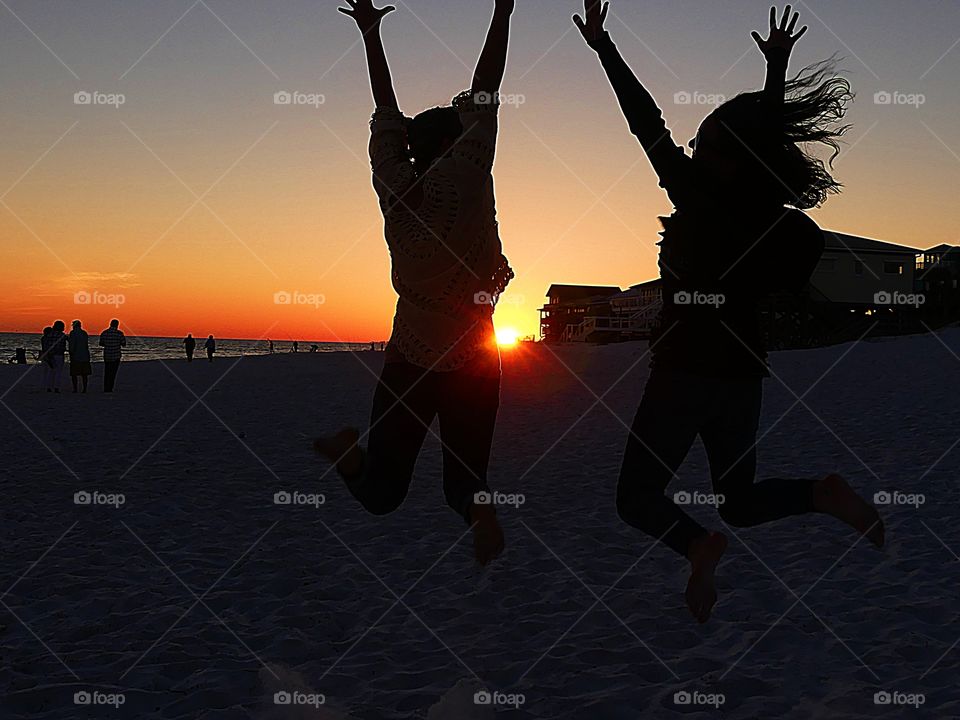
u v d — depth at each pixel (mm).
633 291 51844
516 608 4453
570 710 3088
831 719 2965
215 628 4152
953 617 4137
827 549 5535
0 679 3471
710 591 2248
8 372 34469
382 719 3008
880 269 41594
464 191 2309
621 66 2398
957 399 14891
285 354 49312
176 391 23203
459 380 2402
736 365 2367
